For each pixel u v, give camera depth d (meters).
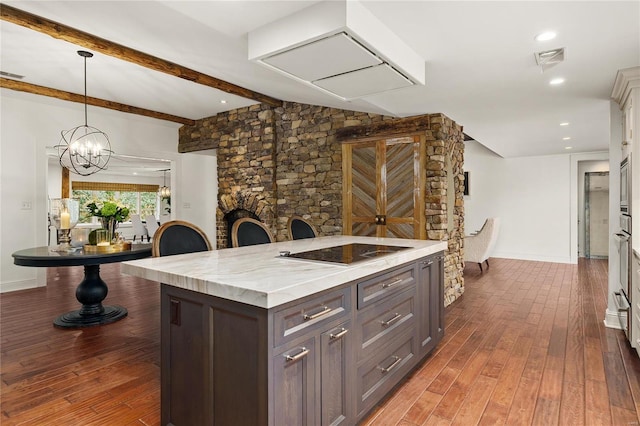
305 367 1.50
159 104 5.34
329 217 4.83
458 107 3.83
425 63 2.67
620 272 3.35
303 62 2.28
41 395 2.22
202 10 2.05
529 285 5.32
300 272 1.66
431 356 2.83
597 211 7.84
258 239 3.00
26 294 4.70
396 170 4.33
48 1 2.36
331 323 1.64
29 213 5.04
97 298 3.65
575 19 2.02
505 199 8.05
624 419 1.99
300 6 2.01
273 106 5.25
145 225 11.84
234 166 5.73
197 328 1.61
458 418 2.00
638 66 2.69
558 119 4.38
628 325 3.07
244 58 3.04
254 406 1.38
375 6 1.95
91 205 3.83
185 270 1.72
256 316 1.37
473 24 2.10
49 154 5.85
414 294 2.44
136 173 13.01
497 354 2.87
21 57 3.55
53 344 3.03
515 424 1.95
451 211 4.38
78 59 3.61
